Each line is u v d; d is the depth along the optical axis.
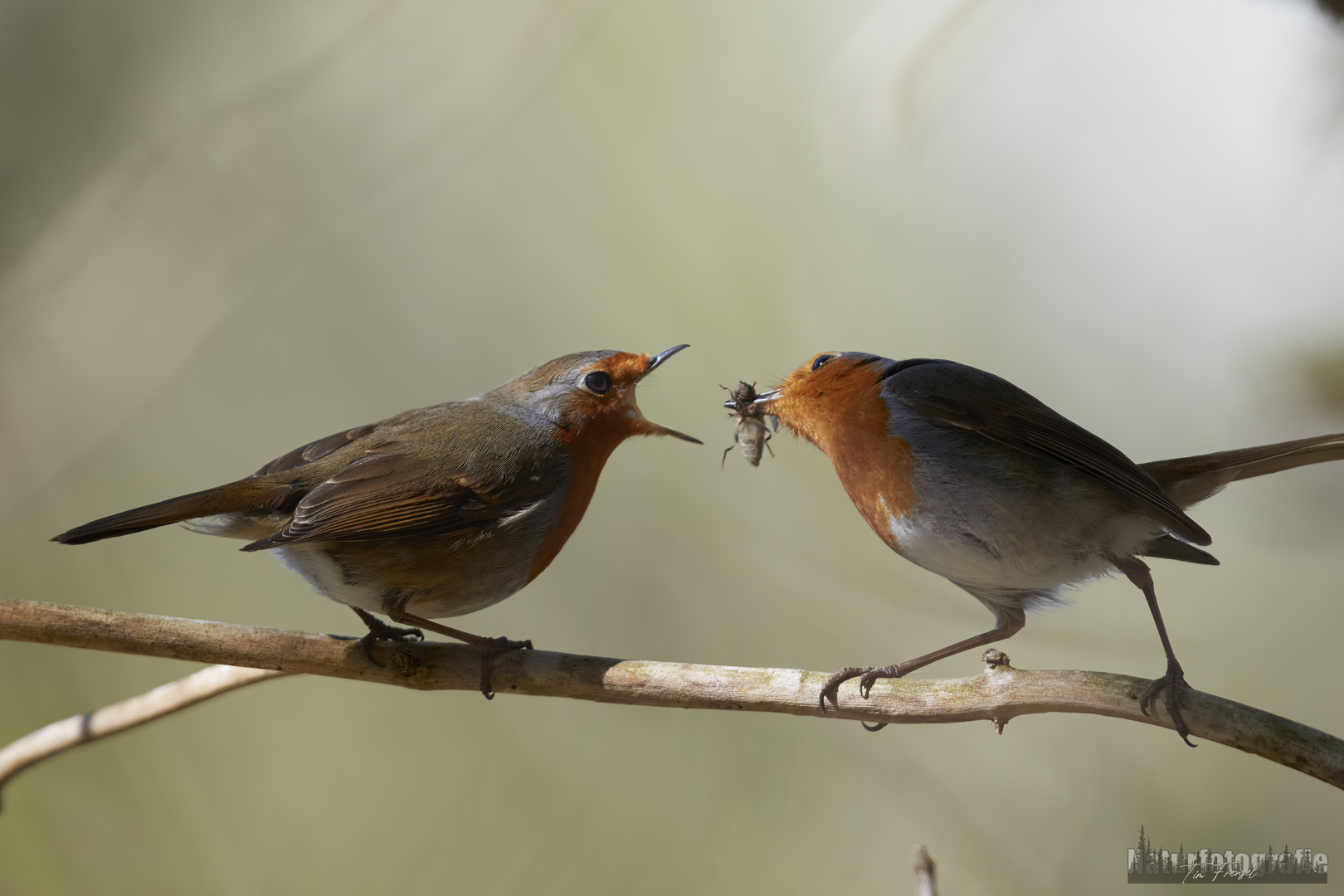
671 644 2.98
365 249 3.05
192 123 2.95
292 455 2.87
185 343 2.95
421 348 3.05
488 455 2.86
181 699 2.83
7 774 2.83
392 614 2.85
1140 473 2.82
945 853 2.94
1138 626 2.97
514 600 2.99
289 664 2.82
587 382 2.87
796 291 3.03
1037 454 2.82
